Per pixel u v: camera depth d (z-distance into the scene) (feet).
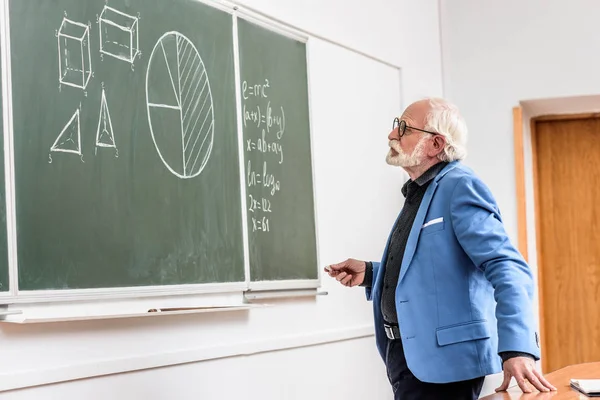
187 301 9.45
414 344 7.04
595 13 16.19
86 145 8.21
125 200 8.63
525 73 16.53
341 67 13.21
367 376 13.03
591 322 17.69
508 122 16.58
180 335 9.34
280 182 11.25
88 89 8.29
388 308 7.53
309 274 11.70
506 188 16.53
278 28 11.49
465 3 16.94
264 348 10.66
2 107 7.34
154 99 9.15
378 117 14.17
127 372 8.59
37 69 7.73
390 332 7.57
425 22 16.25
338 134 12.96
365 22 13.93
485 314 7.09
